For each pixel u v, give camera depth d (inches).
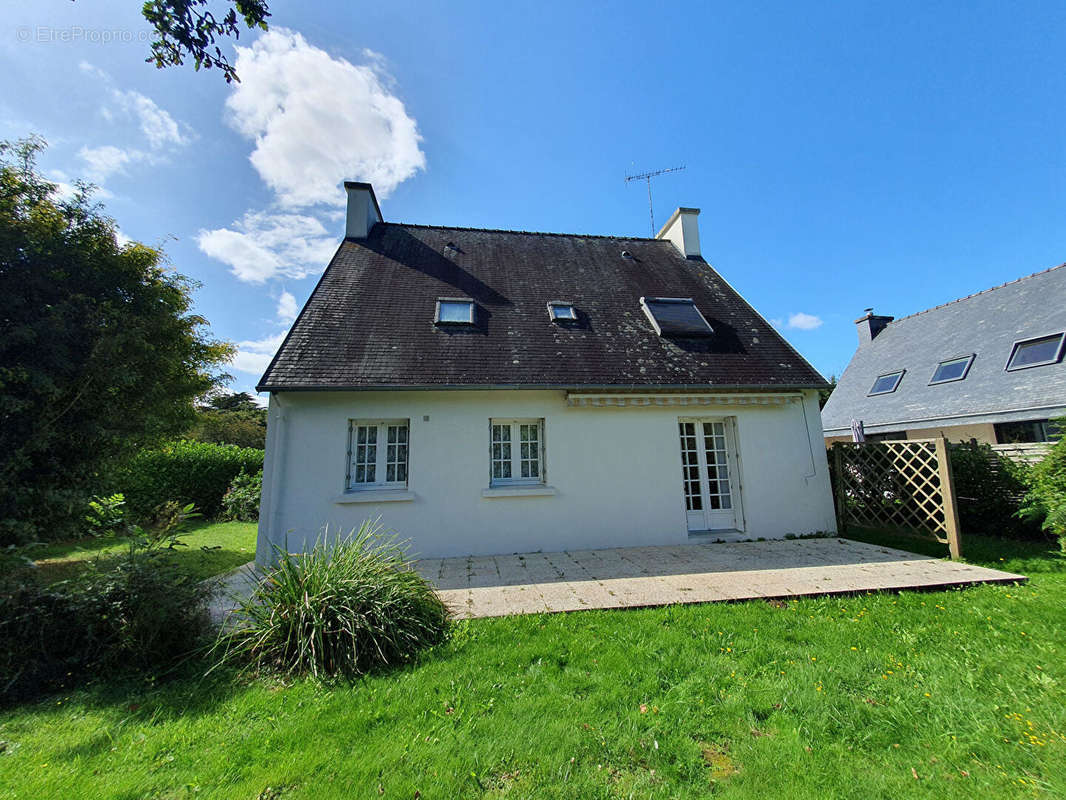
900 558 318.0
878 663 161.0
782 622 201.8
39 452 301.4
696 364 414.0
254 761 115.1
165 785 106.6
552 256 550.3
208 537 483.2
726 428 422.0
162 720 136.8
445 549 353.7
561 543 370.9
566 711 134.2
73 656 164.2
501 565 322.3
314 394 354.9
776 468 412.5
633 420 396.5
